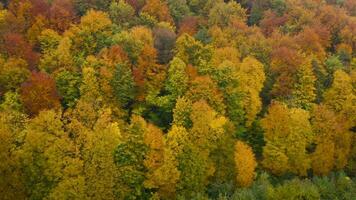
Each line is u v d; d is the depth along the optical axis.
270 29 99.56
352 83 81.75
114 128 62.00
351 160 75.69
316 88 83.12
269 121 70.56
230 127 68.81
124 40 81.62
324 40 94.75
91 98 70.94
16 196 56.72
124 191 60.03
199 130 66.94
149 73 76.81
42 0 92.06
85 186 57.09
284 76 82.06
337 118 75.50
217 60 80.88
